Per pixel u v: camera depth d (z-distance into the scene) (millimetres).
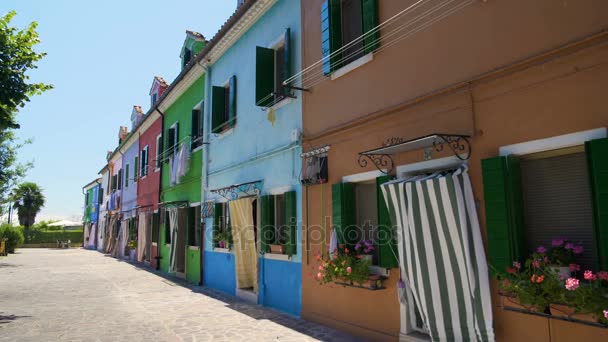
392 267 5711
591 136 3840
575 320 3676
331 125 7324
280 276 8586
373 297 6137
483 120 4816
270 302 8922
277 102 9023
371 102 6465
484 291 4508
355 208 6812
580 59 3973
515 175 4465
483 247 4590
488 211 4473
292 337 6488
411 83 5777
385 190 5590
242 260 10289
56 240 47500
